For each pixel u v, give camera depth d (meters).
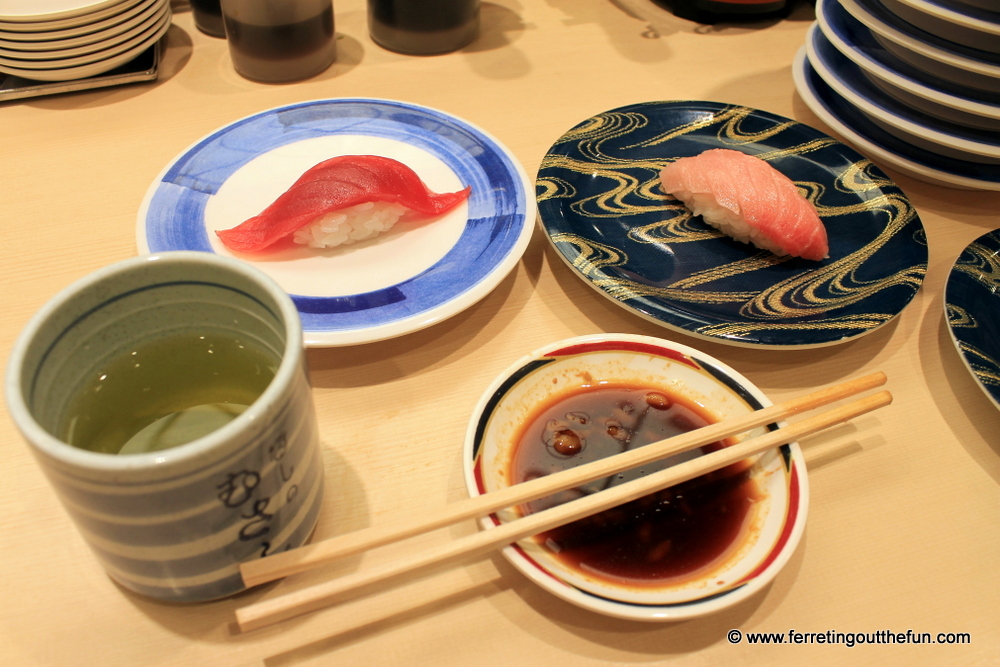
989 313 0.32
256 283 0.23
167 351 0.24
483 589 0.26
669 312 0.31
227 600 0.25
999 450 0.30
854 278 0.34
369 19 0.48
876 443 0.30
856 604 0.26
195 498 0.20
